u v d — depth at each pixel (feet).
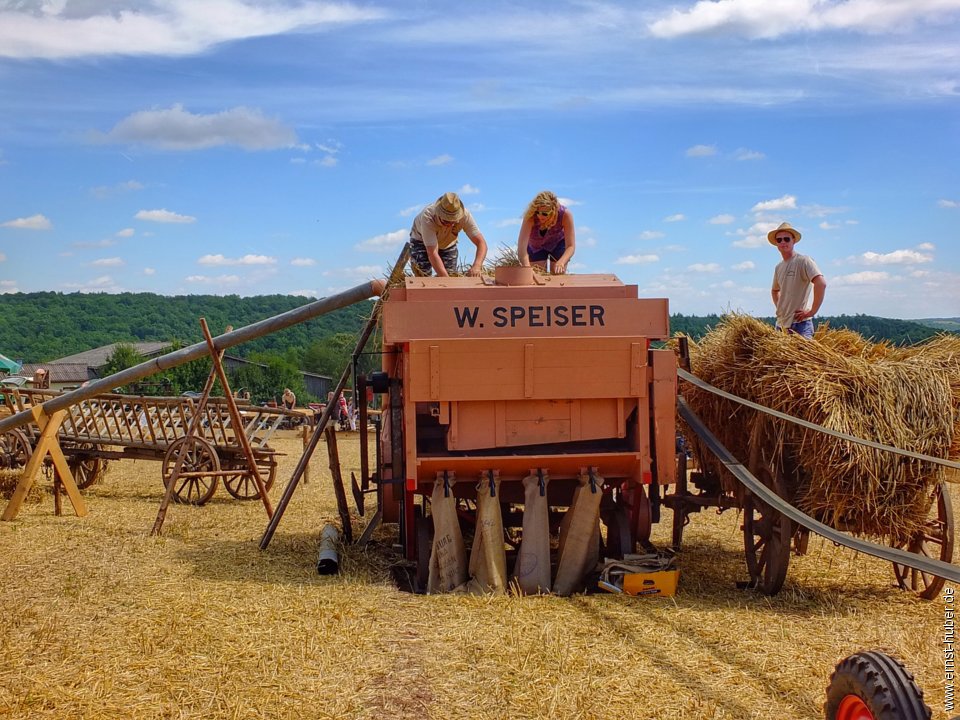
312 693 15.94
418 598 22.82
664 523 36.14
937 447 22.27
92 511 39.52
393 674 16.94
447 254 30.66
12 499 36.96
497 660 17.67
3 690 16.03
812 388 22.09
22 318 363.97
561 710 15.15
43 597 22.90
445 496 23.79
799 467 23.84
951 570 14.40
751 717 14.80
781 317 28.45
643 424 23.82
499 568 23.73
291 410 46.73
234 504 42.32
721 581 25.55
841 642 19.03
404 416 23.43
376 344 32.78
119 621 20.42
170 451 42.68
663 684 16.31
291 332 336.08
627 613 21.29
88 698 15.66
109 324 375.04
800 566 27.12
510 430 23.76
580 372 23.41
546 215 28.02
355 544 30.17
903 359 24.30
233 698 15.71
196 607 21.59
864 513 22.48
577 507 24.16
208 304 408.26
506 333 23.57
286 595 22.94
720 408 26.53
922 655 18.19
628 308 23.82
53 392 46.39
